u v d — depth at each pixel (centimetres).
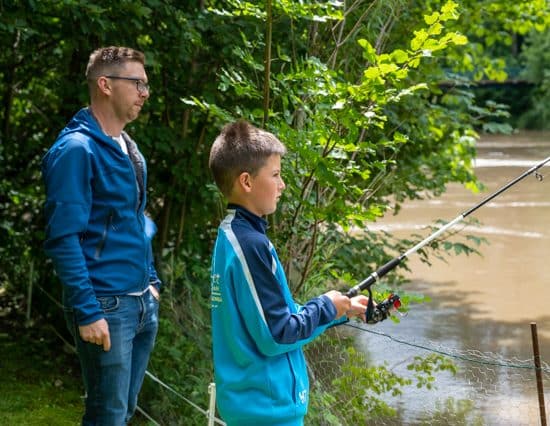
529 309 888
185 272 543
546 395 576
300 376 254
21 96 645
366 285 285
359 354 508
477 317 857
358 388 459
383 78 391
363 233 623
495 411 544
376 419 518
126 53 323
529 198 1553
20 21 493
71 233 300
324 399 445
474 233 1263
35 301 654
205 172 570
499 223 1335
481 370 616
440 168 679
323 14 437
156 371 496
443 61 739
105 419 317
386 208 462
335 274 451
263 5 437
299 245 466
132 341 332
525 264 1080
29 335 627
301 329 244
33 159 646
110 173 313
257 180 251
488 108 699
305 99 468
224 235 250
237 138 253
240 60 527
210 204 577
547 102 3188
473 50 729
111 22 520
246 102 554
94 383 317
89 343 312
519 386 593
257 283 242
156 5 515
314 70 406
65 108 586
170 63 557
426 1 566
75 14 498
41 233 618
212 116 555
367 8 509
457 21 684
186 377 494
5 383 543
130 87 322
